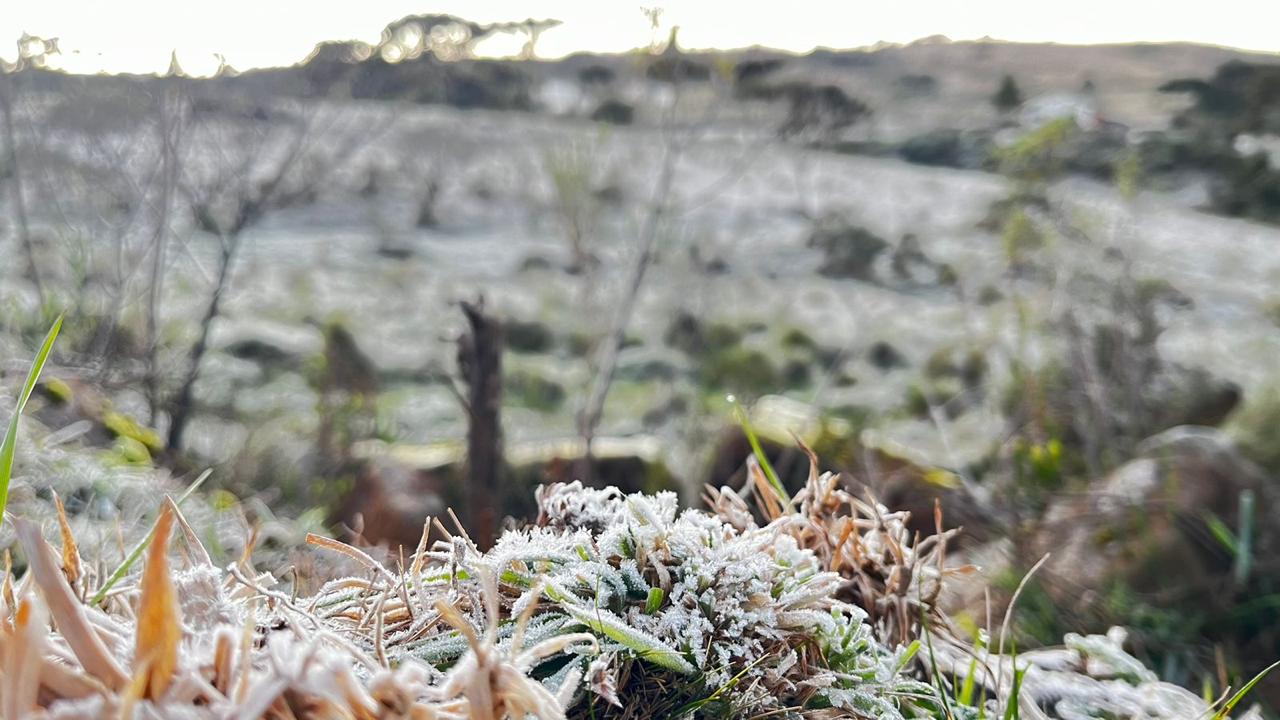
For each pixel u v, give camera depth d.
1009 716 1.68
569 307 10.90
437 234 15.70
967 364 7.98
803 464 5.74
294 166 8.43
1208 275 10.84
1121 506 4.57
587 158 9.30
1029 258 6.79
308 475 5.89
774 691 1.46
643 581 1.47
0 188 7.08
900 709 1.69
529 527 1.79
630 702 1.40
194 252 9.34
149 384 5.84
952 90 21.02
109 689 1.01
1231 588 4.14
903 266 13.39
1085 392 5.88
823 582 1.59
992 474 5.36
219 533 3.17
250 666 1.08
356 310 11.29
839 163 18.98
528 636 1.37
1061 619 3.82
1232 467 4.74
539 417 7.99
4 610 1.29
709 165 10.95
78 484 3.23
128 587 1.51
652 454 6.36
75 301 5.99
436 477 5.70
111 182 7.03
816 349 10.17
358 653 1.26
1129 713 1.94
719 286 11.28
